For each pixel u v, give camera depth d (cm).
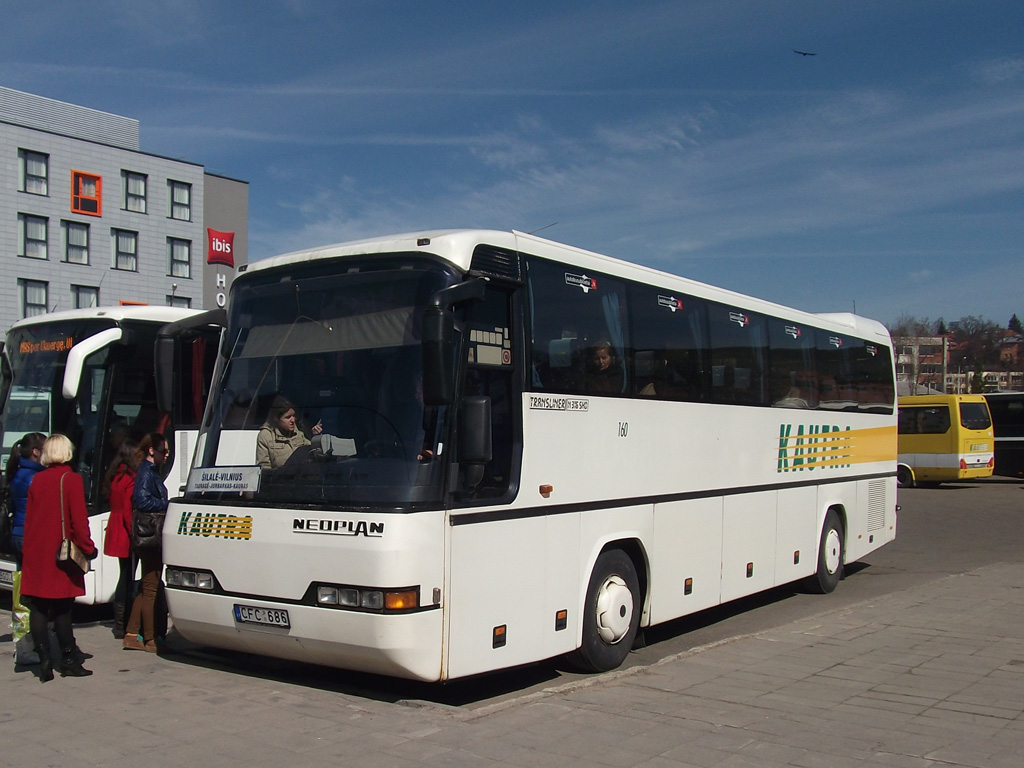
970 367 9200
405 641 607
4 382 1067
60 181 5306
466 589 648
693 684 759
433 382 597
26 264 5156
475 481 646
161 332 781
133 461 886
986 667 835
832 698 718
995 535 2136
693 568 943
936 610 1142
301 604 642
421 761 545
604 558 809
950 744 601
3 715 637
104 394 990
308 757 550
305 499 660
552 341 754
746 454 1061
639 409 859
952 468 3416
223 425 727
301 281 725
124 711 644
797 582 1320
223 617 686
